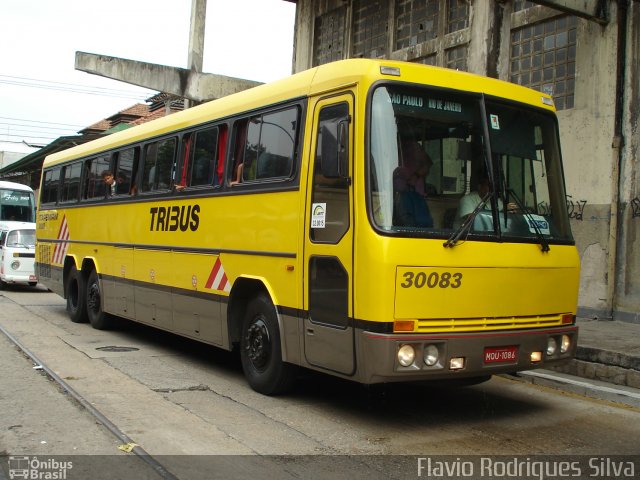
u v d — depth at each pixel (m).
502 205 5.87
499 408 6.58
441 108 5.79
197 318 7.93
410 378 5.24
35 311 13.73
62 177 13.11
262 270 6.70
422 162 5.59
